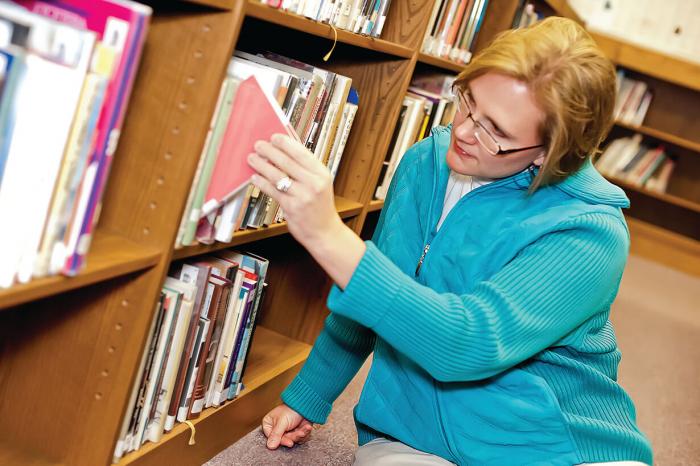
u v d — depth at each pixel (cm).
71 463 113
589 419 127
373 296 106
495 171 119
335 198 186
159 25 104
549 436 124
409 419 135
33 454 113
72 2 88
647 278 498
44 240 85
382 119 186
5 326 113
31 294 84
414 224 138
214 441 149
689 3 539
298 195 102
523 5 271
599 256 117
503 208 124
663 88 573
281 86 123
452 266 126
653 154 561
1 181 81
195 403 136
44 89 80
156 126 105
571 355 131
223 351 142
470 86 113
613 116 117
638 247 575
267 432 164
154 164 106
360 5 151
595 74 109
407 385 134
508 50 109
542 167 113
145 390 120
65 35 80
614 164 569
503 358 112
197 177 109
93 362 110
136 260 101
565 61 108
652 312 409
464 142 116
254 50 176
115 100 87
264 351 185
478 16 226
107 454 111
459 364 110
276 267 200
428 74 230
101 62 85
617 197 124
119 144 107
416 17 181
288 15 119
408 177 144
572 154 116
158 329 117
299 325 199
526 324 112
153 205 106
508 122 110
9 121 79
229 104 107
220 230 119
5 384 114
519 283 114
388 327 109
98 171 88
